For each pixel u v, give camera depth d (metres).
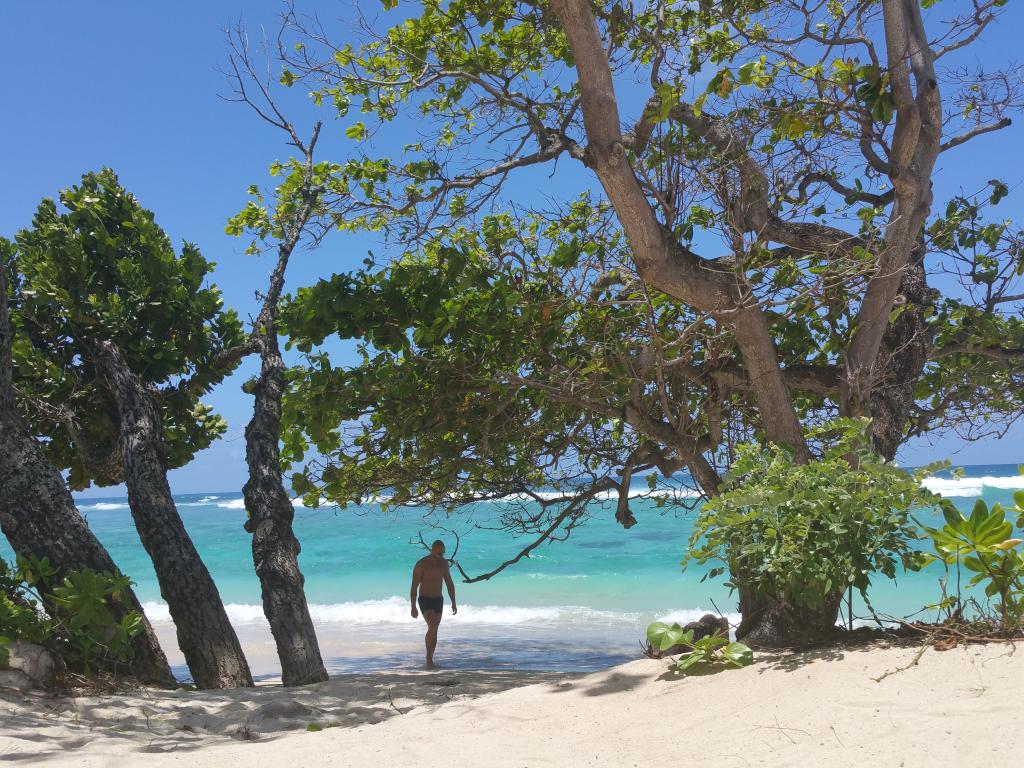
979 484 51.94
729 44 8.02
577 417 9.85
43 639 6.25
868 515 4.96
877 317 6.94
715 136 7.64
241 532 40.72
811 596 4.96
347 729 4.87
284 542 8.87
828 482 5.09
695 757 3.61
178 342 11.19
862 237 7.65
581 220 9.09
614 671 5.35
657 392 8.40
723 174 6.89
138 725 5.31
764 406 6.99
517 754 3.93
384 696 6.75
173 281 11.04
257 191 10.20
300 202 10.20
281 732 5.28
